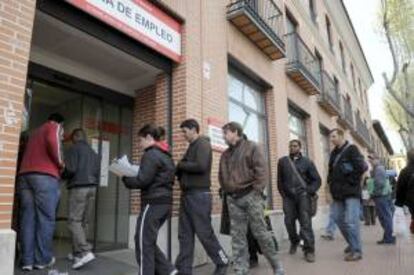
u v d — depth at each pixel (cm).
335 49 1969
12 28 374
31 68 562
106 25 509
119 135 706
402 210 948
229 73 841
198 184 486
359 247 639
